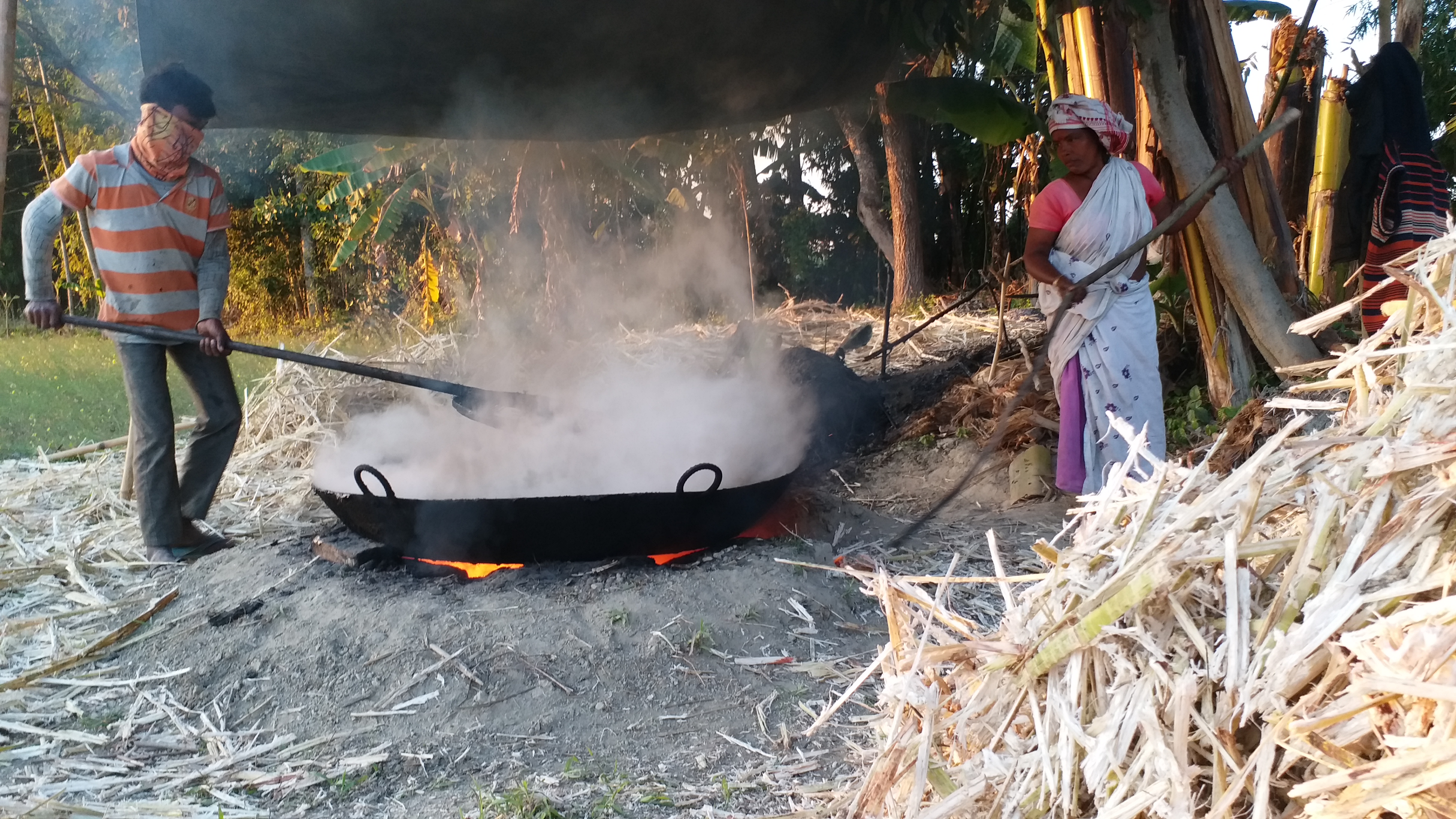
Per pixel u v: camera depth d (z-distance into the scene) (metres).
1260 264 4.50
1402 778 1.13
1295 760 1.27
